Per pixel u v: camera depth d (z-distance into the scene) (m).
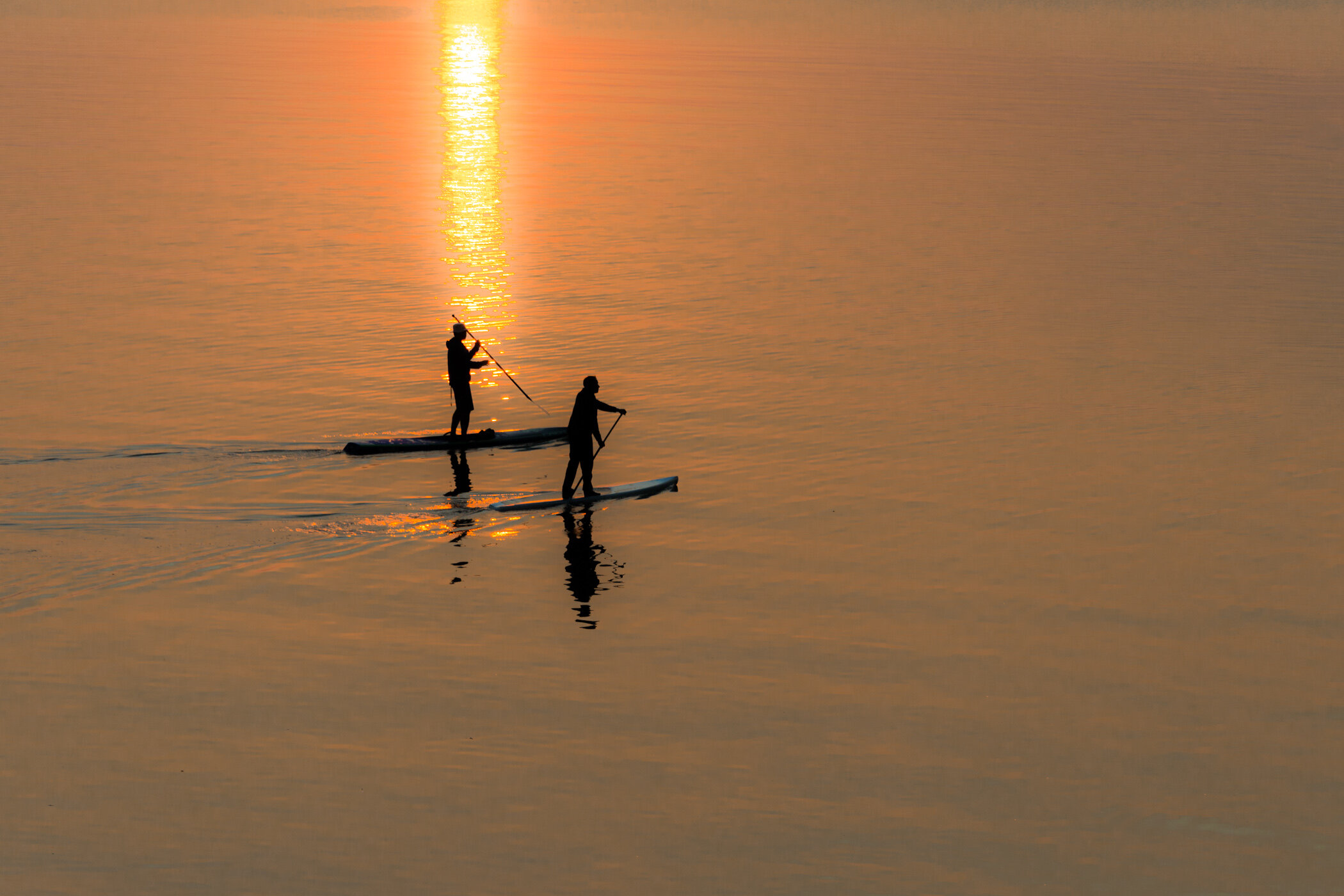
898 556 29.59
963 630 26.12
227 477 33.06
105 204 68.12
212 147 86.19
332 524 30.64
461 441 36.12
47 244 59.06
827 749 21.72
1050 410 40.06
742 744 21.81
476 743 21.66
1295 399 41.41
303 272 55.88
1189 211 73.06
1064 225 69.25
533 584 27.88
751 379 42.88
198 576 27.62
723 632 25.84
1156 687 23.97
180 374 41.66
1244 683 24.14
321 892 17.83
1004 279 57.72
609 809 19.91
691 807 20.00
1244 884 18.44
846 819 19.80
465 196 73.31
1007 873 18.59
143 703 22.62
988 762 21.38
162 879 17.98
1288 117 109.12
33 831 18.95
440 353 44.84
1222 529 31.22
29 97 104.00
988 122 105.38
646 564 29.02
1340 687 24.06
